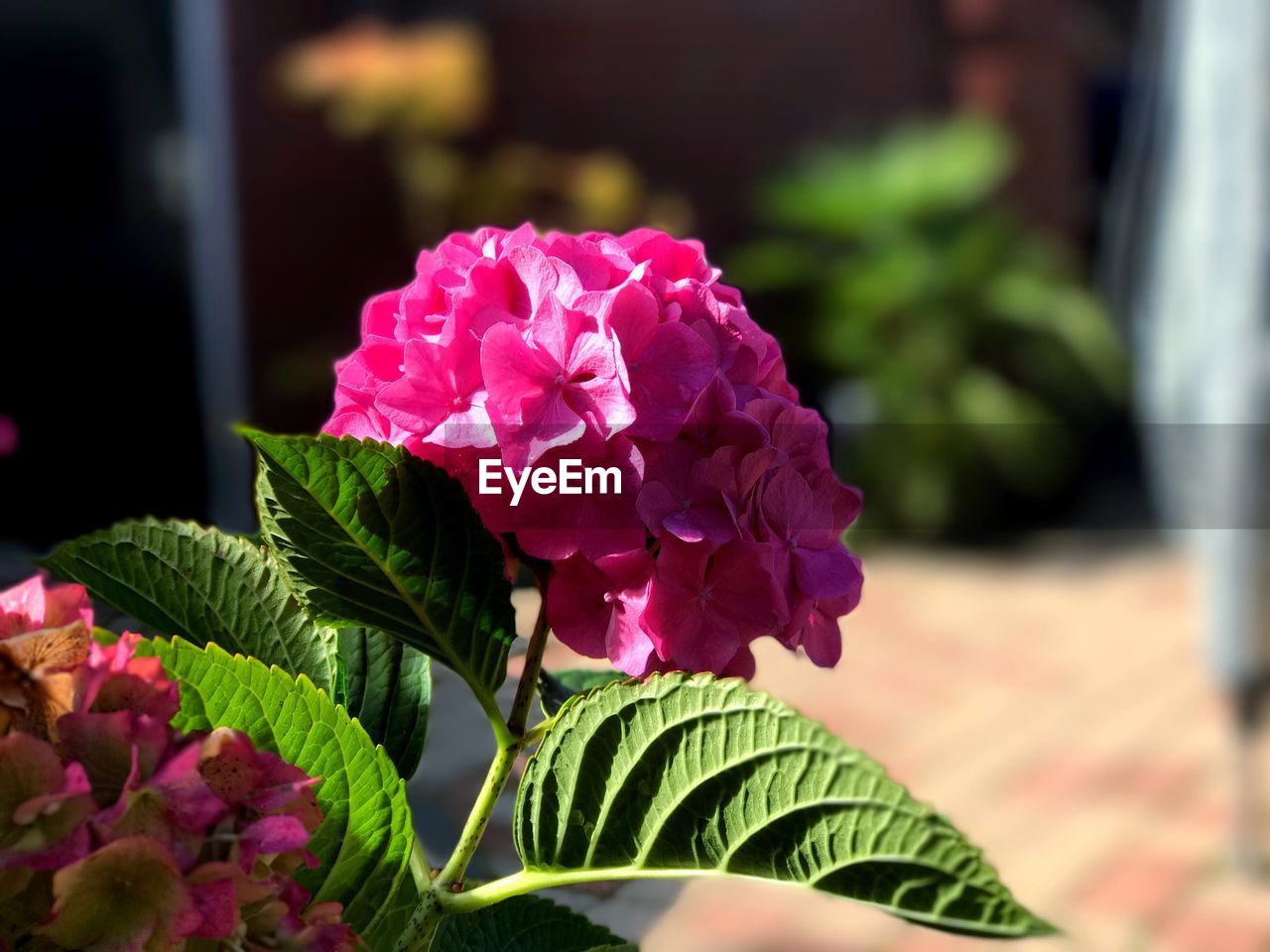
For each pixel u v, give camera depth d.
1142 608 5.02
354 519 0.60
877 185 6.71
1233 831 2.96
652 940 2.36
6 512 4.74
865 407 6.45
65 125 5.15
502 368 0.60
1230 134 2.52
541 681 0.72
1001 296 6.46
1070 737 3.75
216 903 0.47
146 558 0.66
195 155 5.47
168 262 5.41
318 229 5.97
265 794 0.51
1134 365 6.24
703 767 0.54
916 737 3.77
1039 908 2.81
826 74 7.13
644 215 6.84
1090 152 7.58
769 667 4.32
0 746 0.47
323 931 0.52
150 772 0.49
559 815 0.58
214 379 5.46
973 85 6.95
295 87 5.73
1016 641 4.65
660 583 0.61
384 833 0.60
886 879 0.51
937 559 5.82
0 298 5.01
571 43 7.11
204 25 5.42
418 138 6.27
